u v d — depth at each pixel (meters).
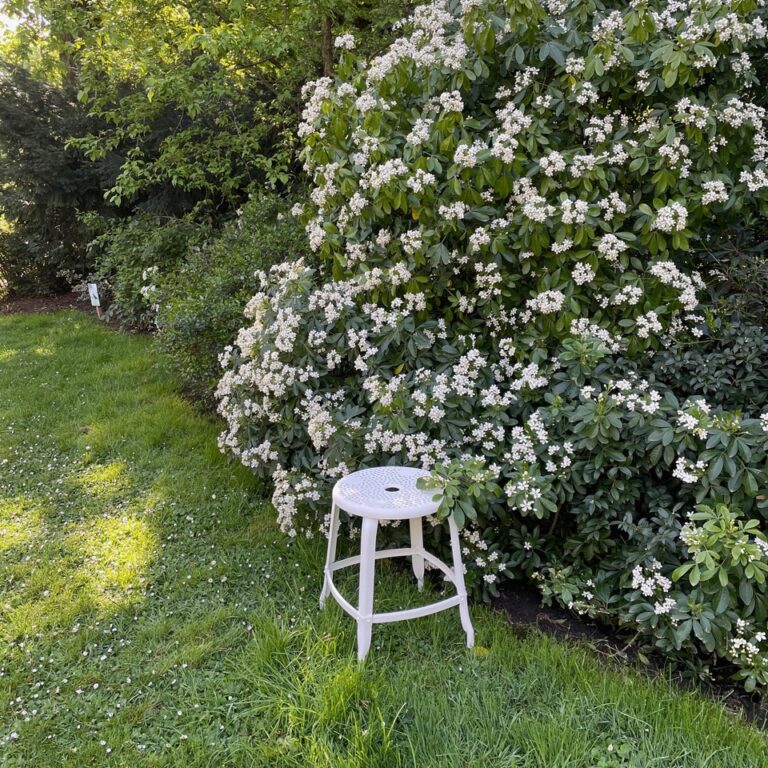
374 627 2.02
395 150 2.61
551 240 2.36
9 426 3.86
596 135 2.42
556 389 2.17
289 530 2.44
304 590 2.25
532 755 1.52
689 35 2.22
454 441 2.26
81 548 2.57
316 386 2.60
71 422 3.93
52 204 7.32
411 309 2.50
